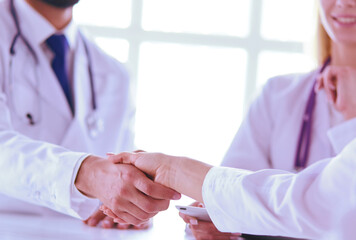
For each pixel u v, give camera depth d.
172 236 1.22
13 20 1.78
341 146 1.25
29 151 1.35
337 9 1.54
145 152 1.24
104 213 1.33
